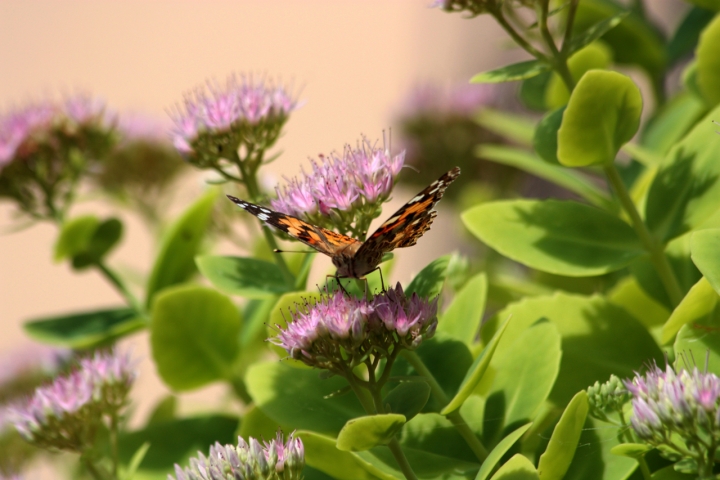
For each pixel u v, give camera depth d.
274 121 0.58
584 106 0.54
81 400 0.58
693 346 0.53
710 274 0.52
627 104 0.54
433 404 0.54
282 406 0.56
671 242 0.58
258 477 0.53
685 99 0.63
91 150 0.66
